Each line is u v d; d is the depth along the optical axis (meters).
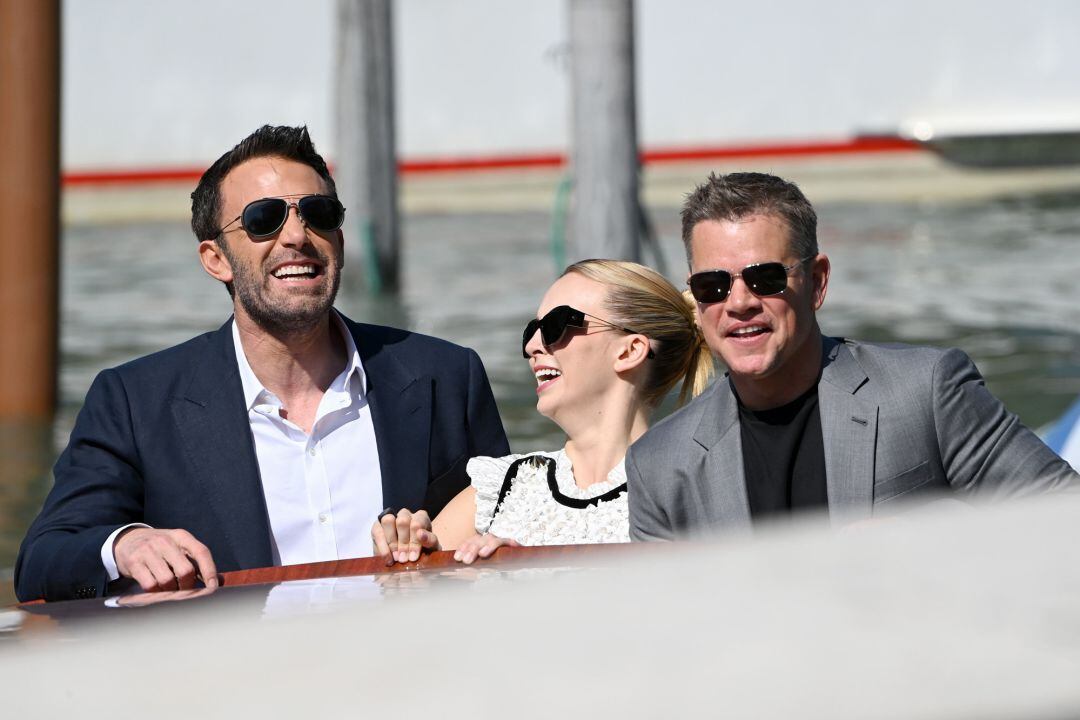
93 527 9.38
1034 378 30.55
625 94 32.03
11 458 25.14
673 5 66.25
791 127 65.94
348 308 44.12
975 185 65.31
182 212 68.88
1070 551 2.83
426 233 63.09
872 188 65.75
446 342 11.27
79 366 35.88
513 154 67.75
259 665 2.71
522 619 2.86
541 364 10.23
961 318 39.19
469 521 10.36
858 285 45.59
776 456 8.59
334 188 10.41
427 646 2.72
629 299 10.09
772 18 65.81
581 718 2.31
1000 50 64.12
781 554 3.04
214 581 7.95
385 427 10.52
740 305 8.33
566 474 10.09
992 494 8.41
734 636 2.58
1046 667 2.34
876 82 65.19
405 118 68.00
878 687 2.32
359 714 2.38
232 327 10.66
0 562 18.39
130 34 68.00
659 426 9.12
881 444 8.35
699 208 8.53
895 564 2.85
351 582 6.08
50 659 3.07
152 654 2.94
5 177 29.33
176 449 10.13
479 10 67.31
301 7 67.62
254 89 68.00
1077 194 65.06
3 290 29.31
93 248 61.81
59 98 29.66
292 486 10.23
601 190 32.03
